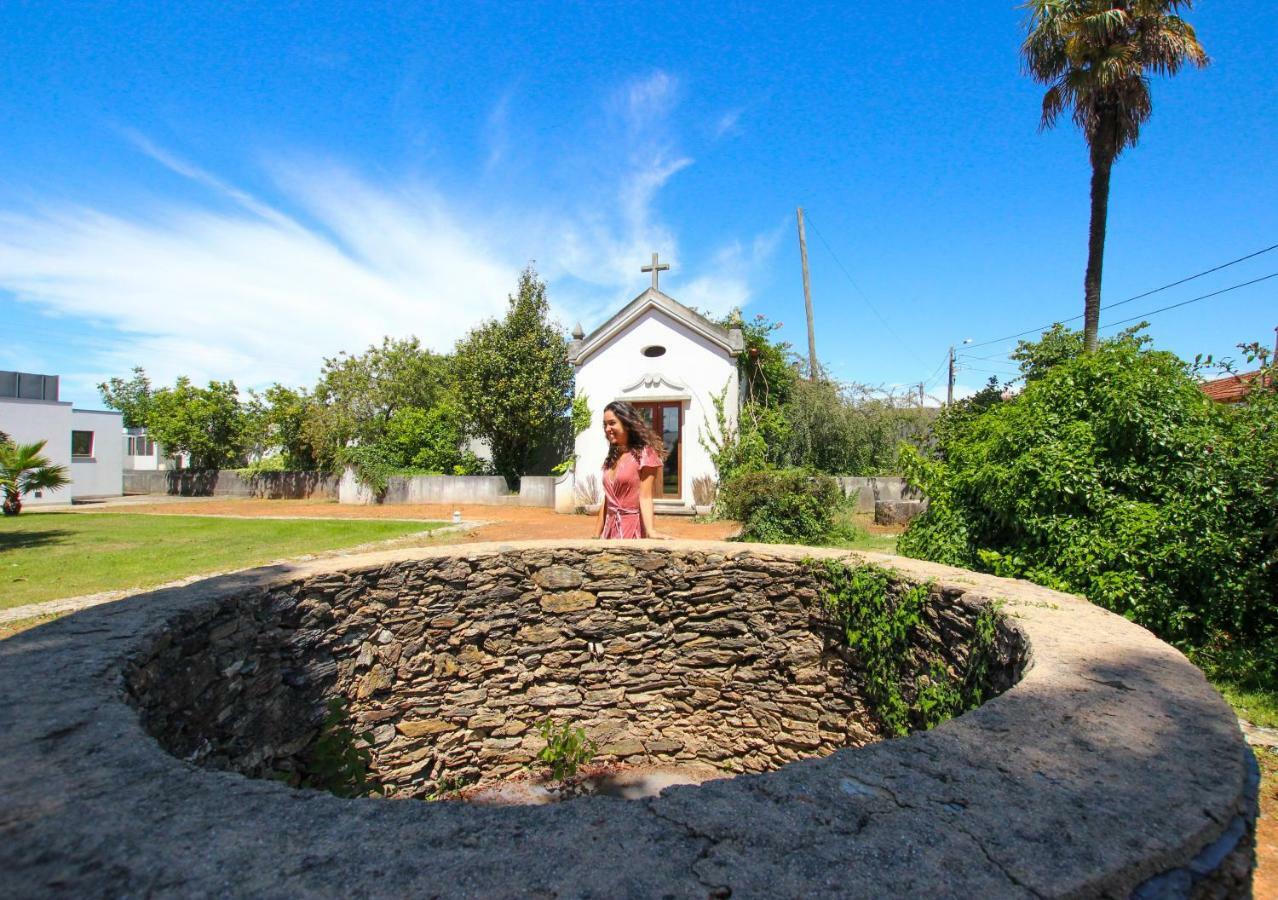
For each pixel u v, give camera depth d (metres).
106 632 2.46
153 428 26.52
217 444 26.86
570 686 4.92
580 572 4.93
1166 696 1.72
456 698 4.55
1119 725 1.53
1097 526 4.59
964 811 1.16
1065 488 4.68
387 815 1.16
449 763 4.51
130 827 1.11
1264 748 3.28
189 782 1.27
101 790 1.23
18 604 6.58
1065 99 12.09
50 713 1.61
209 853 1.04
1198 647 4.32
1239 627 4.25
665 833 1.09
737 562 4.69
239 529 13.22
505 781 4.70
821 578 4.30
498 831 1.10
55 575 8.16
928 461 6.11
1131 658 2.07
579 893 0.94
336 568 3.95
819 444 17.77
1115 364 4.93
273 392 23.28
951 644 3.21
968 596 3.08
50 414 22.64
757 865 1.01
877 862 1.01
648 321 15.36
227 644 3.11
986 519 5.40
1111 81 11.10
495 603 4.73
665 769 4.80
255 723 3.30
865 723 3.99
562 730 4.84
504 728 4.75
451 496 19.19
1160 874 1.05
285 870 1.00
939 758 1.36
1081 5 11.68
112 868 1.00
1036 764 1.34
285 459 24.58
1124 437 4.73
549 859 1.02
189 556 9.71
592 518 15.02
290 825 1.12
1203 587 4.31
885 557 4.20
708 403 14.91
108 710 1.64
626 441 5.55
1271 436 4.40
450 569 4.53
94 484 25.14
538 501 17.88
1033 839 1.08
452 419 22.50
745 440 14.36
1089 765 1.33
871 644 3.89
